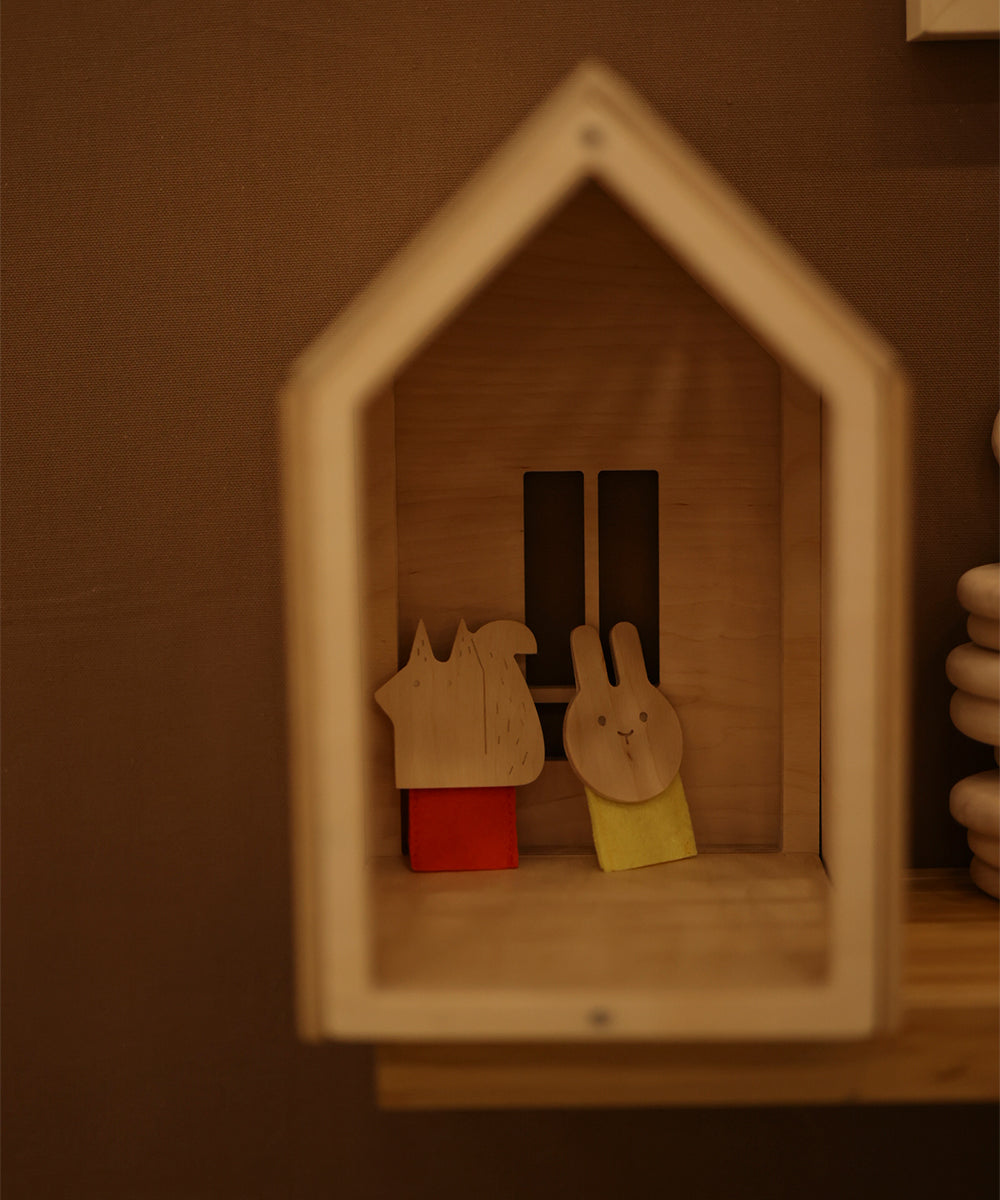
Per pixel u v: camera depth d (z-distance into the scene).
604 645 0.77
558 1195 0.80
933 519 0.76
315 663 0.52
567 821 0.76
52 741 0.78
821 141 0.75
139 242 0.76
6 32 0.75
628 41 0.74
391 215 0.76
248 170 0.76
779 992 0.52
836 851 0.52
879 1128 0.80
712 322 0.74
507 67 0.75
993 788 0.68
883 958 0.52
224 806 0.78
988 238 0.75
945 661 0.77
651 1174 0.80
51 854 0.78
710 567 0.75
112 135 0.75
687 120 0.75
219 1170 0.80
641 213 0.52
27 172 0.76
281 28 0.75
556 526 0.77
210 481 0.77
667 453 0.75
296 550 0.52
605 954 0.58
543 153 0.50
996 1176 0.80
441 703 0.72
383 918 0.63
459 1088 0.56
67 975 0.78
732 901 0.66
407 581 0.75
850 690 0.52
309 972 0.53
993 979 0.59
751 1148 0.80
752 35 0.74
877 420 0.51
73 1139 0.79
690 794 0.76
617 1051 0.56
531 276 0.73
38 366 0.76
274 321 0.76
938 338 0.75
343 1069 0.79
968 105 0.74
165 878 0.78
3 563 0.77
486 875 0.71
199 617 0.77
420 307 0.51
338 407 0.51
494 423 0.74
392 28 0.75
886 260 0.75
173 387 0.77
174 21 0.75
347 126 0.75
